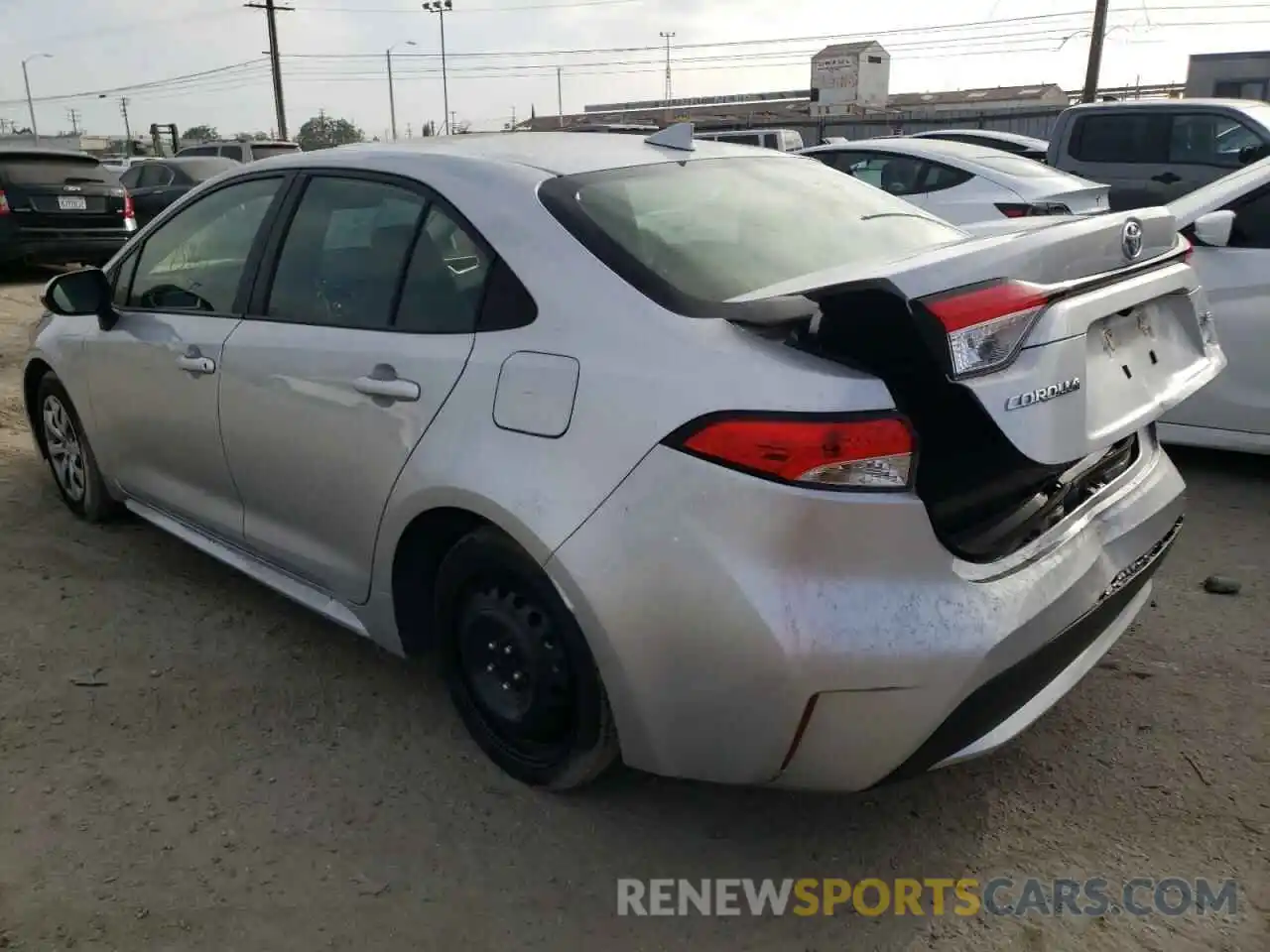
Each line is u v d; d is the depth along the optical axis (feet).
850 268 8.34
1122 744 10.00
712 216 9.57
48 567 13.97
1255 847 8.63
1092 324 8.00
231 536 12.07
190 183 53.16
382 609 10.11
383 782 9.58
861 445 7.09
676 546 7.45
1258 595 12.92
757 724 7.43
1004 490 7.84
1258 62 85.87
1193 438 16.87
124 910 8.05
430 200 9.80
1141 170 32.78
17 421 20.80
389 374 9.43
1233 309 16.16
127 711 10.68
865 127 102.83
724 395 7.37
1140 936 7.79
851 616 7.14
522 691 9.07
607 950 7.73
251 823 9.04
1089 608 8.34
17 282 41.24
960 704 7.37
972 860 8.59
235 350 11.16
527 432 8.32
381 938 7.82
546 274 8.68
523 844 8.81
